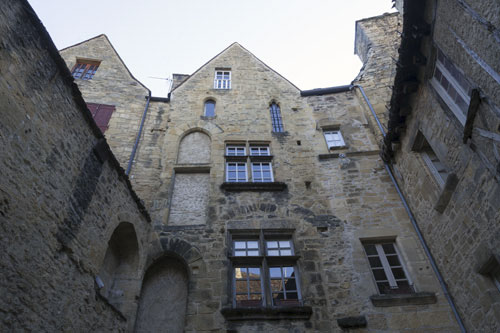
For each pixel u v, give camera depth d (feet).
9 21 12.76
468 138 17.49
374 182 30.30
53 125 15.08
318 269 24.66
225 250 25.64
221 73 44.88
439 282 23.21
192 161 33.32
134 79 41.45
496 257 16.38
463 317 20.94
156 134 35.55
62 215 15.15
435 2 18.92
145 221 25.90
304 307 22.16
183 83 42.32
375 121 34.96
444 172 23.21
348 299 23.02
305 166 32.50
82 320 15.92
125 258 23.56
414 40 21.02
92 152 18.40
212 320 21.84
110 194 20.15
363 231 26.89
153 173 31.63
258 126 36.83
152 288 24.49
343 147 33.88
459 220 19.81
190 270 24.41
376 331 21.43
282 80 43.60
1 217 11.58
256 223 27.48
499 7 13.91
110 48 44.19
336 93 40.73
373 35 45.09
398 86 23.54
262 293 23.76
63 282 14.75
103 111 36.88
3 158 11.91
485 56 15.10
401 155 27.99
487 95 15.30
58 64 15.66
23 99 13.23
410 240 25.91
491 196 16.26
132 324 21.21
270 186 30.09
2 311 11.30
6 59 12.48
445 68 19.54
